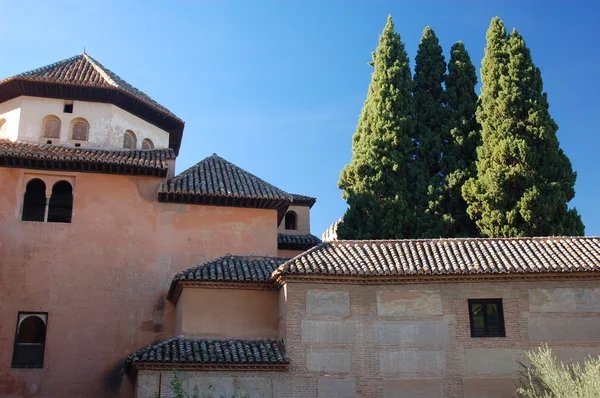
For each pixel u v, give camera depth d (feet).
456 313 64.28
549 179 95.09
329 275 64.18
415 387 62.13
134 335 75.20
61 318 74.02
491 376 62.28
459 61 112.27
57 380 71.77
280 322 66.64
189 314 67.00
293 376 61.67
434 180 103.45
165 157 85.56
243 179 87.61
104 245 77.77
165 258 79.00
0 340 71.87
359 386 62.08
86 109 88.12
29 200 80.64
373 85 111.24
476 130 106.93
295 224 106.83
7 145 80.53
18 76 84.64
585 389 52.26
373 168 102.17
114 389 72.74
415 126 108.78
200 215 81.97
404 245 70.23
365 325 63.93
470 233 100.89
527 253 67.51
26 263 75.20
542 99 99.81
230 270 69.51
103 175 80.64
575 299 64.28
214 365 60.64
